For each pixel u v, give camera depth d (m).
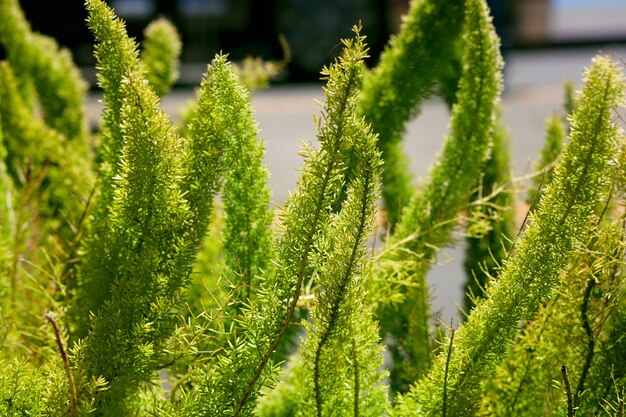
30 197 2.45
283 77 15.06
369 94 2.23
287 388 1.99
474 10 2.03
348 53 1.43
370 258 1.54
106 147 1.88
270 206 1.83
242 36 14.68
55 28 14.09
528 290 1.58
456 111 2.08
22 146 2.75
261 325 1.53
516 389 1.85
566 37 19.48
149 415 1.74
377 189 1.46
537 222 1.57
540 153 2.37
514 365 1.85
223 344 1.78
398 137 2.26
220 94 1.69
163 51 2.64
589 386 1.78
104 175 1.87
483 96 2.06
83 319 1.79
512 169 2.25
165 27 2.66
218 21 14.51
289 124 12.36
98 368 1.56
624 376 1.76
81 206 2.29
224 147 1.69
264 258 1.84
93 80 14.03
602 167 1.56
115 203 1.65
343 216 1.49
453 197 2.10
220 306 1.67
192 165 1.65
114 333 1.56
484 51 2.04
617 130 1.58
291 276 1.51
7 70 2.77
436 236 2.09
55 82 3.12
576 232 1.56
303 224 1.48
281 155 10.31
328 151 1.44
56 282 2.03
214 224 2.16
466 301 2.30
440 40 2.20
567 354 1.81
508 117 12.08
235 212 1.82
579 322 1.80
